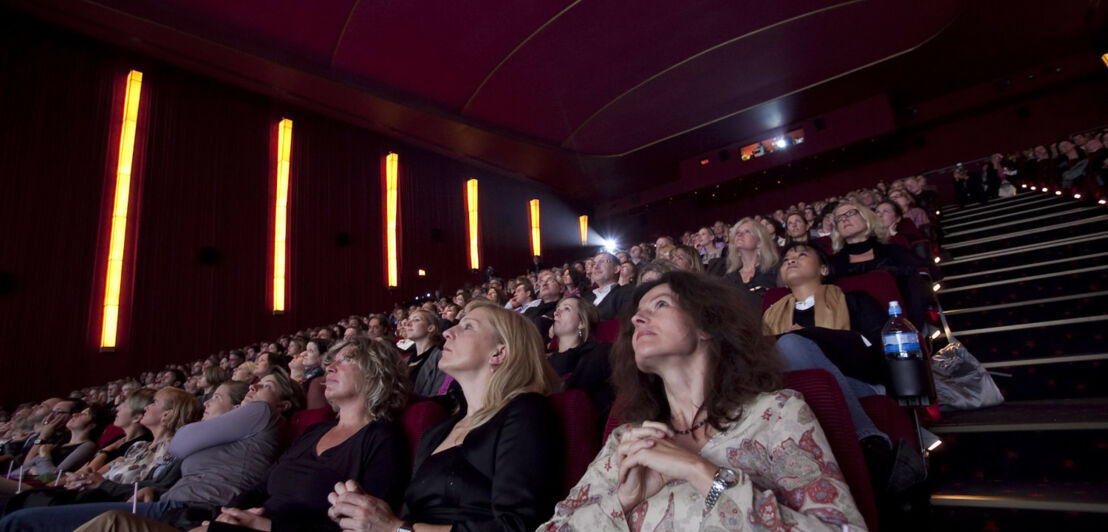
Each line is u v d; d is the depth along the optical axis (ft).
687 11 27.32
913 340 4.80
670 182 43.21
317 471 5.08
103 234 22.85
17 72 21.91
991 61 30.78
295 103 29.89
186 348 24.00
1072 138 21.75
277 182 28.60
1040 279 9.19
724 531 2.50
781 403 2.97
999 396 6.13
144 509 5.76
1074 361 6.26
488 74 30.22
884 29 28.50
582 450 4.12
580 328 7.61
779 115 35.27
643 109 34.17
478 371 4.93
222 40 24.49
